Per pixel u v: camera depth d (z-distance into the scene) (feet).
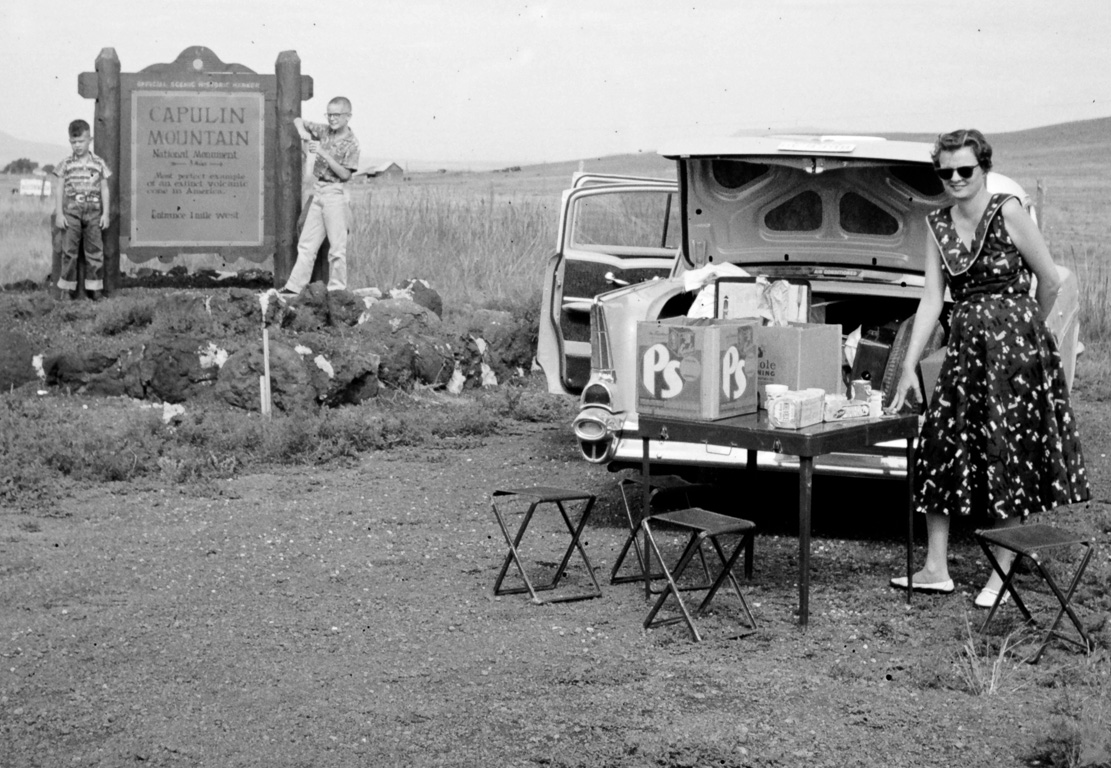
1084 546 21.79
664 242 30.86
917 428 19.12
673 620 17.88
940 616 18.26
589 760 13.34
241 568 20.56
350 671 15.96
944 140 17.88
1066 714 14.51
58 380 33.91
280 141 39.24
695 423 17.89
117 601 18.74
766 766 13.21
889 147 22.86
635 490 26.14
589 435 23.17
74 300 37.78
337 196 38.29
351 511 24.45
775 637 17.33
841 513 24.97
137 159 38.83
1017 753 13.55
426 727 14.21
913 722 14.35
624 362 23.25
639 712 14.61
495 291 52.95
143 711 14.65
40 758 13.39
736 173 25.46
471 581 20.02
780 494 26.48
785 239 25.91
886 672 15.98
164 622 17.80
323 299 35.81
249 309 34.32
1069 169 216.33
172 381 32.99
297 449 29.12
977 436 18.12
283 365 32.50
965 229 18.22
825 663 16.34
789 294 20.44
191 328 33.71
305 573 20.33
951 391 18.28
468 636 17.35
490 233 61.57
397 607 18.62
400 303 37.55
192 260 56.29
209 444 28.76
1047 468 17.90
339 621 17.94
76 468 26.73
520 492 19.12
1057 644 16.85
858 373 23.57
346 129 38.47
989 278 18.02
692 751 13.48
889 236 25.09
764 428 17.42
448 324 38.81
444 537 22.68
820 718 14.46
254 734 14.03
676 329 18.03
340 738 13.92
